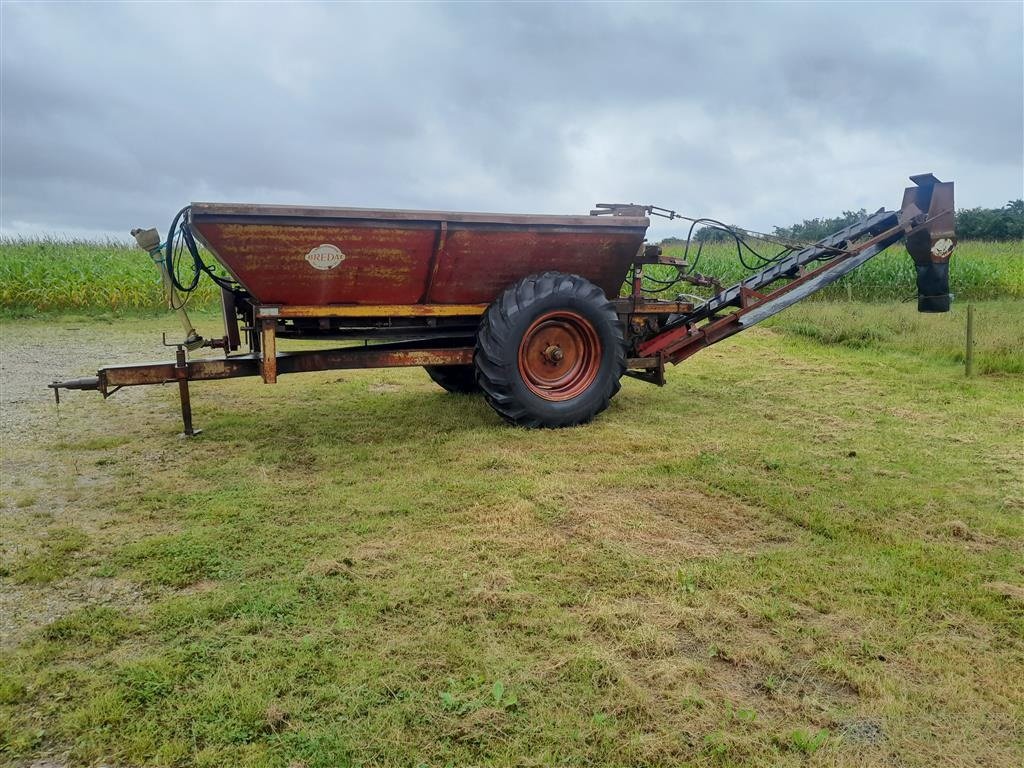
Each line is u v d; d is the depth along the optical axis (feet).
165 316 46.83
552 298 19.36
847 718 8.10
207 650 9.28
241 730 7.87
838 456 17.39
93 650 9.37
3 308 46.70
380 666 8.88
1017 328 32.42
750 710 8.07
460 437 18.99
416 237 18.28
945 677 8.79
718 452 17.61
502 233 18.93
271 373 18.15
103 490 15.19
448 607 10.28
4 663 9.07
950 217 21.49
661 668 8.79
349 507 14.03
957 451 17.80
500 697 8.22
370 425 20.31
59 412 21.99
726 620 9.97
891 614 10.19
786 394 24.36
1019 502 14.34
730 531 13.09
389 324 20.16
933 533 13.00
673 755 7.52
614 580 11.09
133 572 11.44
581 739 7.68
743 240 22.49
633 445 18.12
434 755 7.50
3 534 12.95
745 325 22.02
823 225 92.63
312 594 10.66
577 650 9.21
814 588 10.87
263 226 16.93
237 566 11.57
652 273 55.26
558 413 19.80
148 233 18.10
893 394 24.22
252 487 15.26
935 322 36.24
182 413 19.92
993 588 10.85
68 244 66.18
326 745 7.63
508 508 13.94
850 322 37.73
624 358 20.65
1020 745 7.73
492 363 19.15
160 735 7.85
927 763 7.43
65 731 7.91
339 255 17.89
